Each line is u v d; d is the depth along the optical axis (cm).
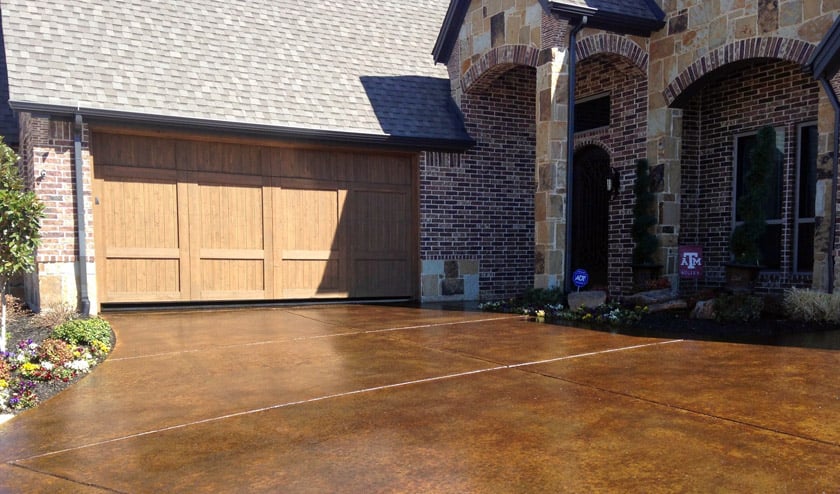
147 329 724
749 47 771
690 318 730
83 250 824
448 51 1131
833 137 687
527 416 377
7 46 833
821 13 698
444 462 306
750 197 742
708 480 278
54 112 796
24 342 563
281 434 353
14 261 576
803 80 796
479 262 1110
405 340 646
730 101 890
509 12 977
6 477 299
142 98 863
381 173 1055
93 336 594
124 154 884
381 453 320
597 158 1058
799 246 816
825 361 502
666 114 883
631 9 880
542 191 907
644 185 902
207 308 924
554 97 891
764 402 392
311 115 967
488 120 1116
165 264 914
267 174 975
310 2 1187
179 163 919
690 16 846
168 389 454
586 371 489
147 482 290
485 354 566
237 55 1008
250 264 969
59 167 816
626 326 709
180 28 1002
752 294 731
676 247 893
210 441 343
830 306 659
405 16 1273
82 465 312
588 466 297
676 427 350
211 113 890
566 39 893
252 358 559
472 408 396
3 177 576
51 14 907
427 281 1062
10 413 402
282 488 279
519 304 902
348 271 1037
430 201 1068
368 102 1042
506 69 1027
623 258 960
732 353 541
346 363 535
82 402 423
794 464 294
